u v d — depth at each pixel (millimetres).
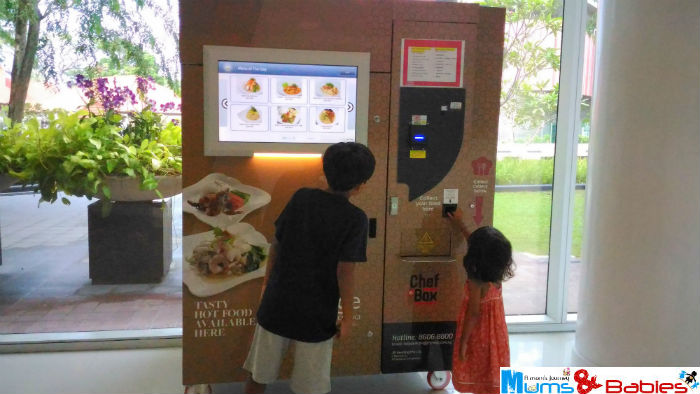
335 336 2158
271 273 1948
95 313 3209
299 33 2240
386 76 2318
